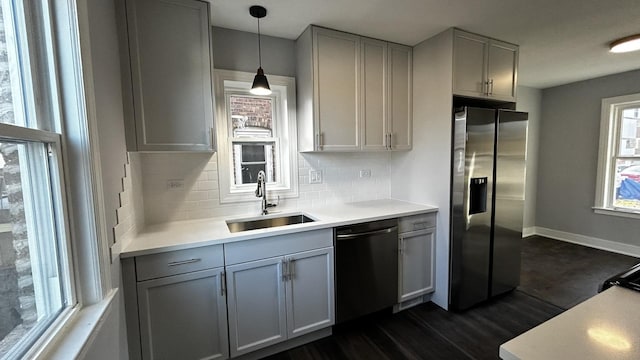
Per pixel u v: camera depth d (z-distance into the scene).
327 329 2.14
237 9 1.94
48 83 0.98
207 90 1.82
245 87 2.36
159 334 1.59
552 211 4.33
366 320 2.34
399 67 2.59
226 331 1.75
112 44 1.47
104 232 1.15
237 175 2.42
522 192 2.65
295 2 1.87
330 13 2.02
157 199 2.08
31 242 0.85
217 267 1.70
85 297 1.09
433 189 2.55
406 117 2.67
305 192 2.62
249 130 2.42
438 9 1.98
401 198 2.93
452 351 1.97
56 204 0.98
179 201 2.15
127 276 1.49
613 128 3.72
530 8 1.97
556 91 4.20
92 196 1.08
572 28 2.29
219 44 2.21
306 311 2.00
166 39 1.71
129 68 1.63
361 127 2.43
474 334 2.15
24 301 0.81
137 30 1.64
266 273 1.85
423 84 2.57
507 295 2.70
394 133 2.61
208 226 2.00
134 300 1.51
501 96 2.58
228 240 1.71
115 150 1.43
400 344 2.05
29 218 0.85
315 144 2.25
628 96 3.48
